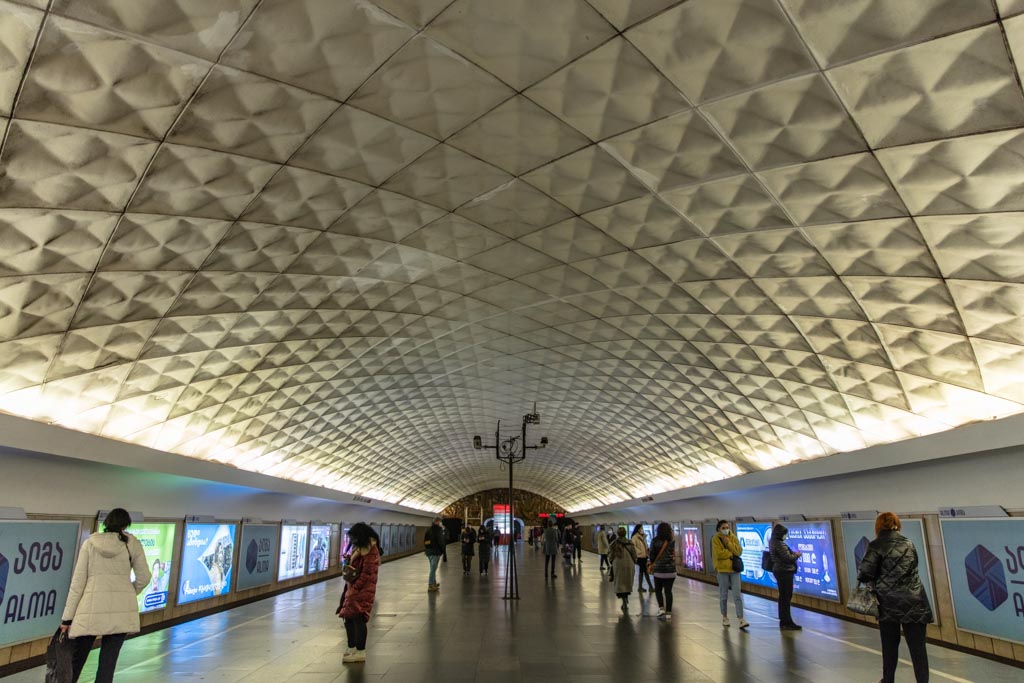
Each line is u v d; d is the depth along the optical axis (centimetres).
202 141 665
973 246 737
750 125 666
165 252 858
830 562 1452
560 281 1284
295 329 1332
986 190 645
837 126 633
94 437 1047
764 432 1694
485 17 562
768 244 924
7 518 888
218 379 1344
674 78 620
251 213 845
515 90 666
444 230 1033
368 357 1698
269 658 969
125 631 654
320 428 2055
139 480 1246
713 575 2286
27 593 922
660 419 2192
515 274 1259
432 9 548
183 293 985
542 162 814
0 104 532
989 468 996
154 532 1302
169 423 1323
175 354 1147
